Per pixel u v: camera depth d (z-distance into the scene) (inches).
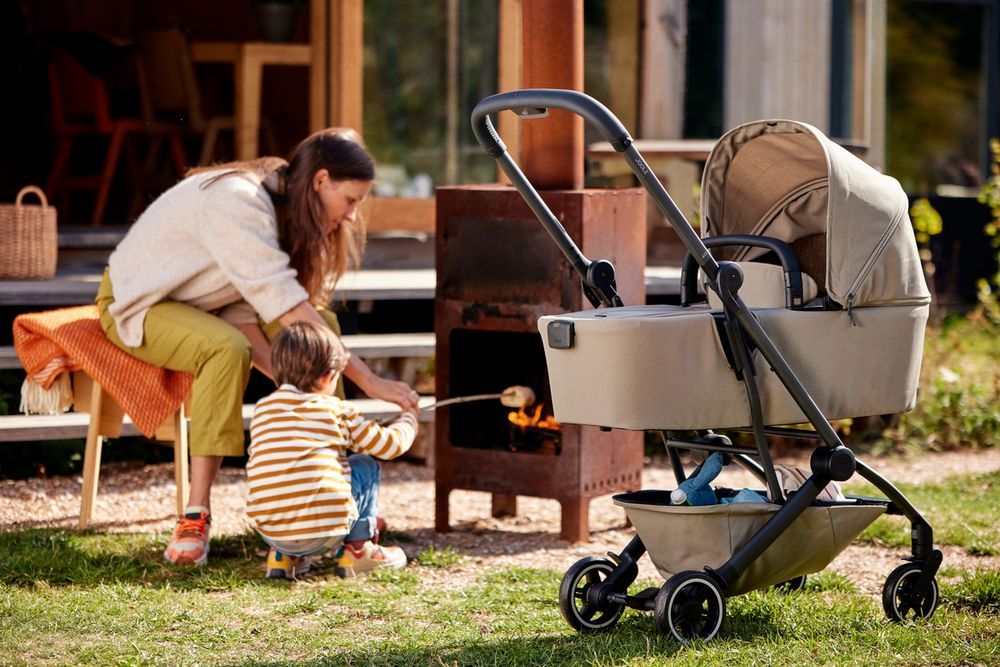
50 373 225.6
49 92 483.2
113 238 368.5
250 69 399.5
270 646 163.5
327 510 195.5
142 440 300.0
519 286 226.8
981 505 252.4
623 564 170.4
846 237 166.4
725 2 463.5
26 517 243.4
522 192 175.6
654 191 155.0
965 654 156.6
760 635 165.6
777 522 161.6
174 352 214.1
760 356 163.9
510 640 165.6
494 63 420.2
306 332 199.8
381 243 390.9
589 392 160.9
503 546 226.8
